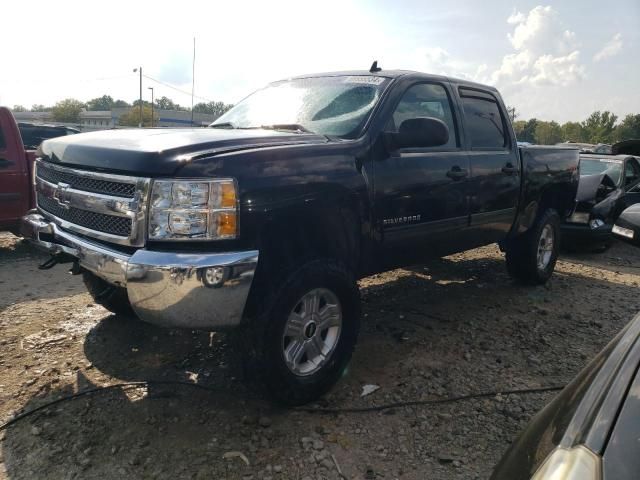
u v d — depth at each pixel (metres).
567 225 8.34
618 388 1.32
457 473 2.67
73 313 4.59
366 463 2.72
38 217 3.58
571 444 1.24
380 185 3.56
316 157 3.17
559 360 4.02
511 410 3.26
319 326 3.23
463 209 4.39
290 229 3.18
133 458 2.68
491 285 6.02
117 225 2.88
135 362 3.70
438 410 3.23
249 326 2.93
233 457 2.72
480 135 4.75
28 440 2.80
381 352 4.02
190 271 2.59
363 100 3.86
